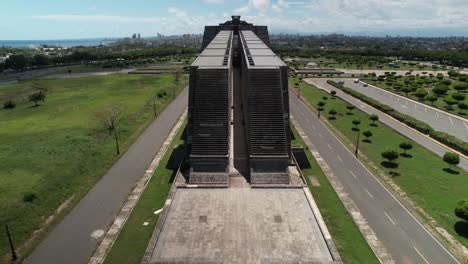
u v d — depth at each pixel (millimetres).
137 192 41094
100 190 41844
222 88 42219
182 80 119188
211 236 29281
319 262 26266
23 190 39688
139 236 32469
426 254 29797
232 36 81438
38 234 33250
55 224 34938
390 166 47656
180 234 29531
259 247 27984
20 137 59219
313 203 34031
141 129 64000
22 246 31547
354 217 35250
